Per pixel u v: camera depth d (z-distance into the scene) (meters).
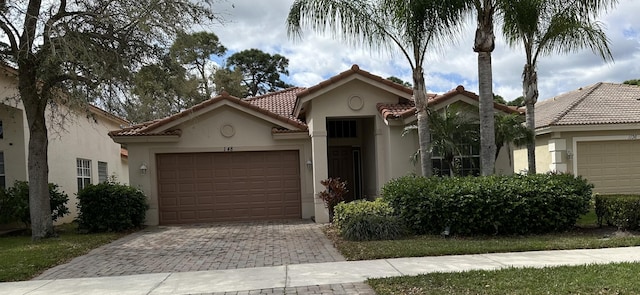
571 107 17.97
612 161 16.92
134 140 15.07
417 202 10.62
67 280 7.45
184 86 13.38
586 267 6.86
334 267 7.69
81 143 18.86
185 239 11.65
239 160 15.85
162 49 12.27
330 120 17.38
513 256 8.05
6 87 13.70
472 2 11.15
